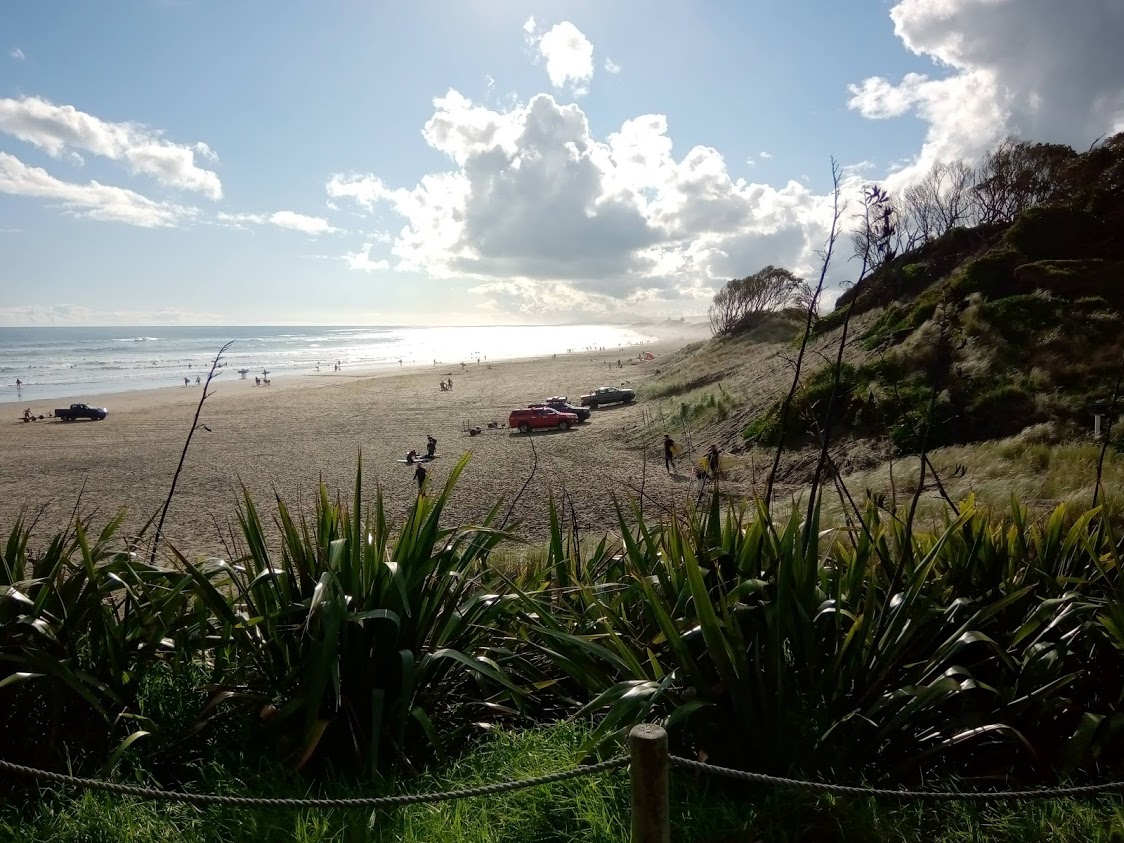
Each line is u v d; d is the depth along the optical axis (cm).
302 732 317
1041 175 4578
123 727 335
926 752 296
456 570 392
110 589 347
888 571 389
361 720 333
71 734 326
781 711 292
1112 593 352
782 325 5675
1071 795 283
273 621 339
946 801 281
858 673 315
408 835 262
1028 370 2044
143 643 370
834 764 291
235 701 343
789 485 1916
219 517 1872
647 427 3253
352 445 3422
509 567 598
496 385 6644
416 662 341
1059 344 2127
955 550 409
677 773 299
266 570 357
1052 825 268
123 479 2616
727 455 2389
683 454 2548
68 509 2088
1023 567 416
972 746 324
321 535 365
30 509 2106
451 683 366
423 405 5266
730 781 297
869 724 306
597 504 1842
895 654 311
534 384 6525
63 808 284
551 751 314
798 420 2280
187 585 362
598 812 271
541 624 399
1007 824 271
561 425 3700
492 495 2033
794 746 290
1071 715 330
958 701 334
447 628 357
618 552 527
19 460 3195
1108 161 3622
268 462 2950
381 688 338
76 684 303
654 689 292
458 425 4097
